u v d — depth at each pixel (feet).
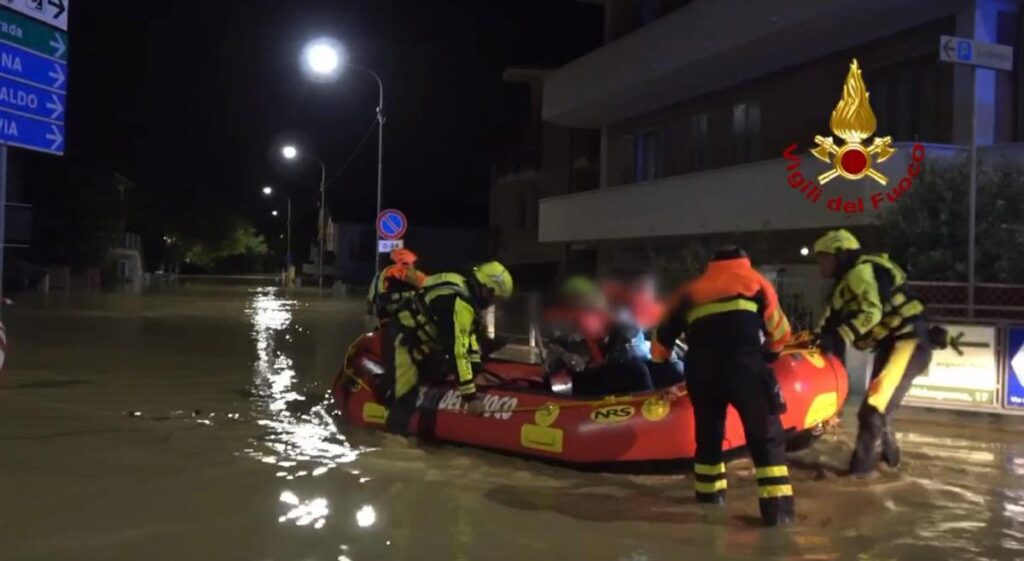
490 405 25.62
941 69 48.57
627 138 79.05
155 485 22.17
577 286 32.17
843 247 23.03
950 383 31.63
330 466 24.16
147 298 111.24
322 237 148.36
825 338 22.41
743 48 55.88
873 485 22.81
